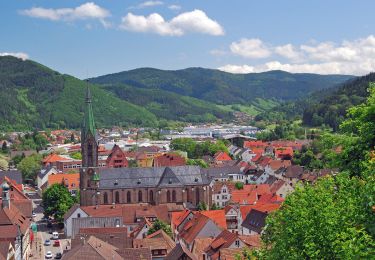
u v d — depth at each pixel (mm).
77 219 161750
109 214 176750
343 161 52531
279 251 49562
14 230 138125
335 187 55500
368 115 50531
